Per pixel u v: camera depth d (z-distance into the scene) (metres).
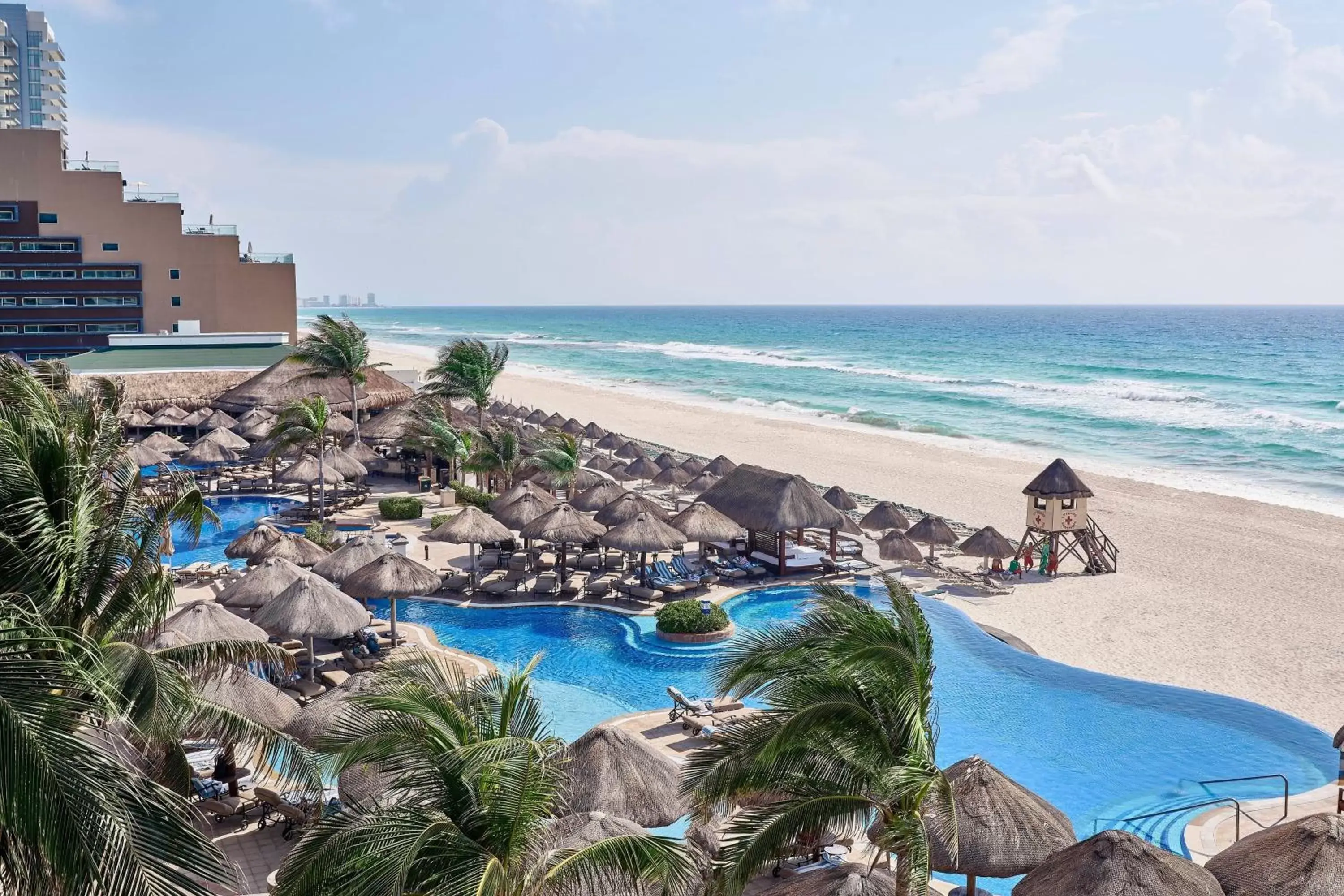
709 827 13.56
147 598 11.12
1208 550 35.22
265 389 49.00
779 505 30.81
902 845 9.66
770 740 9.50
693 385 105.19
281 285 74.81
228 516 38.75
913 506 42.59
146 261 72.06
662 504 40.44
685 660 24.02
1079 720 21.00
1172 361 125.56
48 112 179.88
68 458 10.45
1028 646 25.28
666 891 9.55
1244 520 40.25
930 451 58.47
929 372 116.94
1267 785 18.22
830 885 11.39
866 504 41.84
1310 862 12.30
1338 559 33.97
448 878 8.60
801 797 10.14
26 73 177.75
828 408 82.50
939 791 9.42
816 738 9.69
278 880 9.31
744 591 29.56
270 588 22.47
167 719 10.20
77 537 10.27
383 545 25.73
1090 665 24.09
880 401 86.88
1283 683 23.02
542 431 45.44
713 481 38.00
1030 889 12.06
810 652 10.48
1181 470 52.59
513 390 98.81
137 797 7.40
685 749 18.66
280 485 42.97
